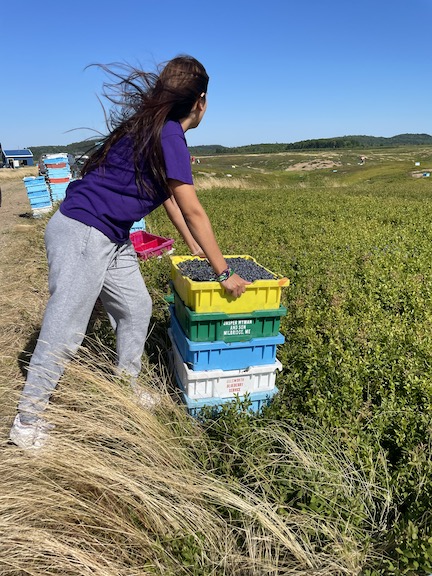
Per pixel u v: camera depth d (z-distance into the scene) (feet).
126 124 8.48
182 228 11.26
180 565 6.86
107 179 8.57
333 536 7.16
